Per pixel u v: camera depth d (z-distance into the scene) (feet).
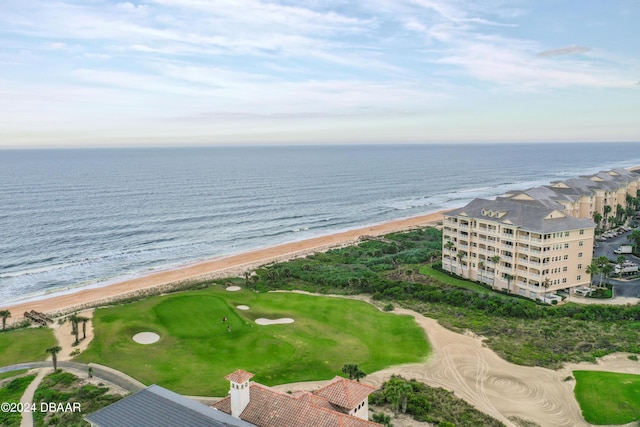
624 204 510.99
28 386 185.26
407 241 479.82
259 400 136.15
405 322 256.11
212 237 530.27
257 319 263.29
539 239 284.61
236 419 129.18
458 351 218.18
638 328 237.45
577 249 297.53
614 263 347.36
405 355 215.31
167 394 140.56
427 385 186.50
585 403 171.22
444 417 161.68
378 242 481.87
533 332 237.45
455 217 346.13
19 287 359.05
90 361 208.23
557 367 199.21
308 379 192.95
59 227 544.62
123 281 376.27
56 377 191.72
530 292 293.23
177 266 421.59
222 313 265.13
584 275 303.89
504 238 307.99
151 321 253.44
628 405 167.94
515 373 195.62
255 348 222.48
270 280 343.67
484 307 274.98
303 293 316.60
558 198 389.80
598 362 201.98
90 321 252.62
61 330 244.42
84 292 347.97
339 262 409.90
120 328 241.96
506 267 309.01
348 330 246.68
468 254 340.18
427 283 330.95
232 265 421.59
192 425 122.11
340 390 143.64
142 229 552.00
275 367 202.59
